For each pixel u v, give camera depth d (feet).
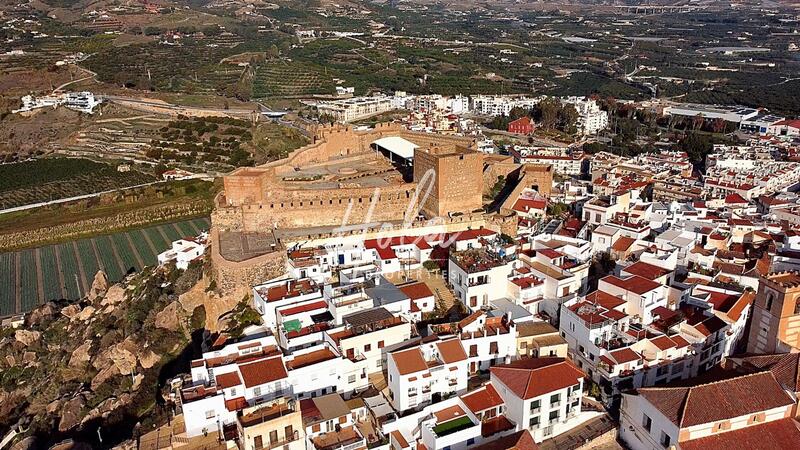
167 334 341.82
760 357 262.67
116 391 324.19
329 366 254.27
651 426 238.07
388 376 258.16
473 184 402.31
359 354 264.11
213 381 250.16
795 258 377.71
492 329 284.00
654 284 313.53
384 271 352.49
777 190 621.72
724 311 314.35
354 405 242.78
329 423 230.27
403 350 255.29
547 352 281.54
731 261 384.06
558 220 436.35
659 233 409.28
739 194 586.86
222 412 237.66
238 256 336.90
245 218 378.73
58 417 318.24
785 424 233.35
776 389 237.66
